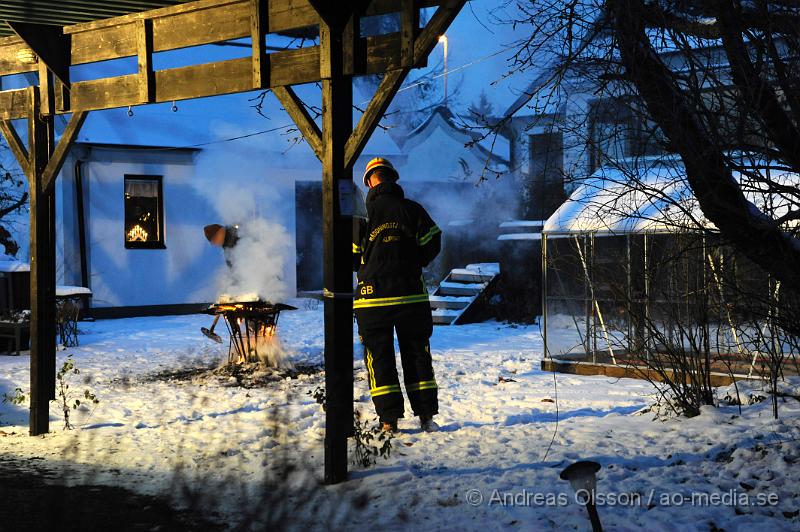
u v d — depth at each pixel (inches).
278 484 225.0
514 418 309.9
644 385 386.6
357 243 287.3
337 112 244.1
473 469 233.3
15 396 388.8
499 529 183.8
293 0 254.5
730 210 187.2
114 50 299.9
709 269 247.9
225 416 330.0
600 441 254.5
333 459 230.7
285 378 420.8
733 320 276.1
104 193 741.9
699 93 179.3
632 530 177.3
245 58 267.7
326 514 198.8
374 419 309.1
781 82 177.5
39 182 315.9
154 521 196.7
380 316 282.7
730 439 235.8
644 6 182.2
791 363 352.2
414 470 236.7
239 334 462.6
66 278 721.6
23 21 301.3
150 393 387.5
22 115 319.6
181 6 281.4
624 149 199.3
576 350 472.1
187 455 265.0
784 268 194.1
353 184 247.3
